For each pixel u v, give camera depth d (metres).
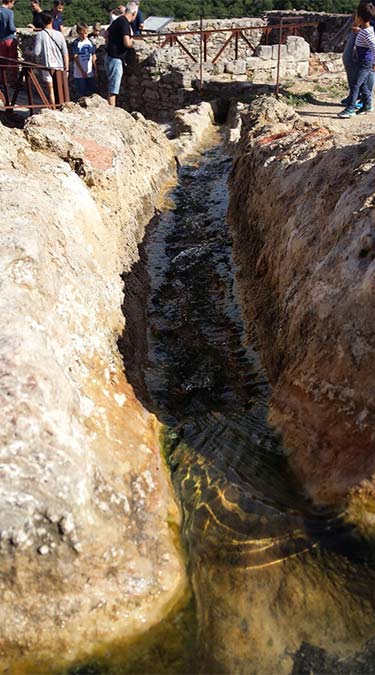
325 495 2.93
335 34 17.33
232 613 2.49
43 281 3.17
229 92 13.11
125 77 14.62
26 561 2.27
